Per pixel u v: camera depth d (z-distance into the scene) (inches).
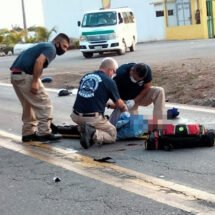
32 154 390.3
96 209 267.1
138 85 422.6
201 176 311.9
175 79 711.7
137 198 279.4
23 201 287.0
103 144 407.2
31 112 433.4
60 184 312.5
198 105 590.2
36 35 2222.0
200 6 1945.1
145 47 1587.1
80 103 399.2
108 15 1338.6
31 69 413.1
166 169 330.3
